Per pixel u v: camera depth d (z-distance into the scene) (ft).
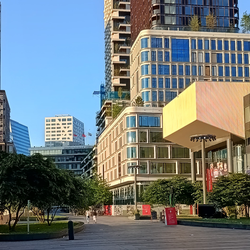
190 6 394.93
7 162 106.83
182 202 233.35
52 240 92.38
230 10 399.03
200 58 364.38
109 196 360.28
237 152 238.48
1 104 444.14
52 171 111.14
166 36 363.56
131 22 485.15
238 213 186.09
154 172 309.42
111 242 82.02
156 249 66.44
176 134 266.57
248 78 366.63
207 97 229.25
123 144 323.78
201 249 64.90
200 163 312.50
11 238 93.56
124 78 515.91
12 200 104.27
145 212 229.45
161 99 356.18
